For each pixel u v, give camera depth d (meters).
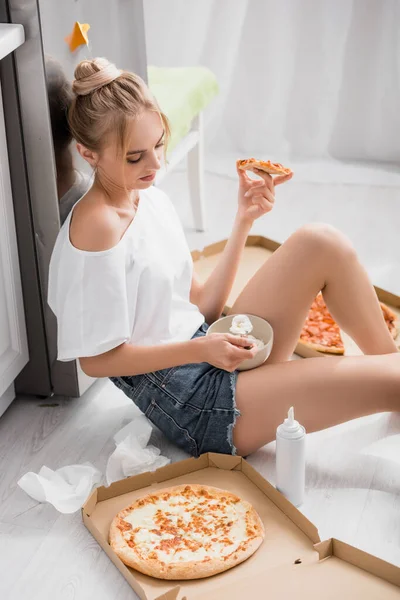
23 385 2.20
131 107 1.64
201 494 1.78
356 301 1.91
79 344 1.75
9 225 1.96
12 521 1.80
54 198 1.95
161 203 1.91
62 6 1.84
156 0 3.38
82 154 1.73
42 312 2.09
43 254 2.02
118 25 2.12
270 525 1.72
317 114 3.46
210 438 1.87
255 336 1.92
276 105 3.48
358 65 3.33
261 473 1.91
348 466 1.92
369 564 1.59
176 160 2.69
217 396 1.83
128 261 1.76
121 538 1.67
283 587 1.56
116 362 1.79
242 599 1.53
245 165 1.91
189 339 1.90
